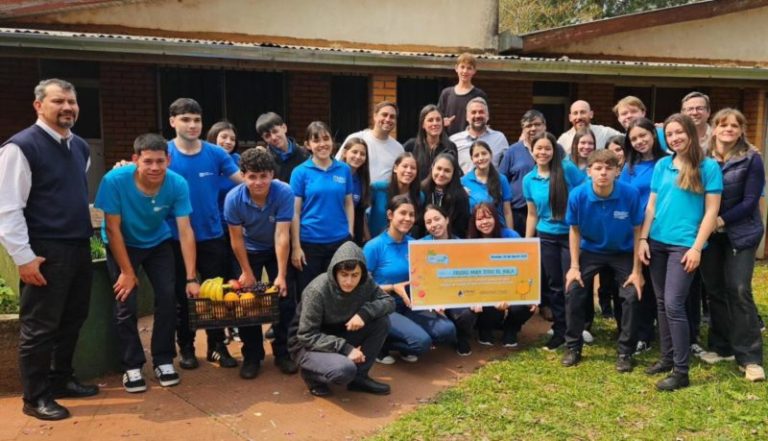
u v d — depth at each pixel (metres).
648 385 4.42
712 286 4.76
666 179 4.41
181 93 9.54
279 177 5.40
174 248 4.56
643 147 4.96
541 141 5.09
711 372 4.64
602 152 4.45
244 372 4.54
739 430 3.74
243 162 4.19
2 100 8.88
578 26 9.84
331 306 4.16
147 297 6.17
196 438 3.66
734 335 4.62
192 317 4.19
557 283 5.18
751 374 4.47
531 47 9.95
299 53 7.50
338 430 3.78
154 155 3.96
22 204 3.61
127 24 8.59
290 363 4.65
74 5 8.02
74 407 4.05
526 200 5.44
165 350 4.42
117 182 4.06
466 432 3.71
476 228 5.21
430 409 4.00
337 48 9.91
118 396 4.23
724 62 11.01
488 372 4.67
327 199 4.79
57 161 3.74
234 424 3.84
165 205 4.24
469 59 6.61
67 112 3.69
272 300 4.30
